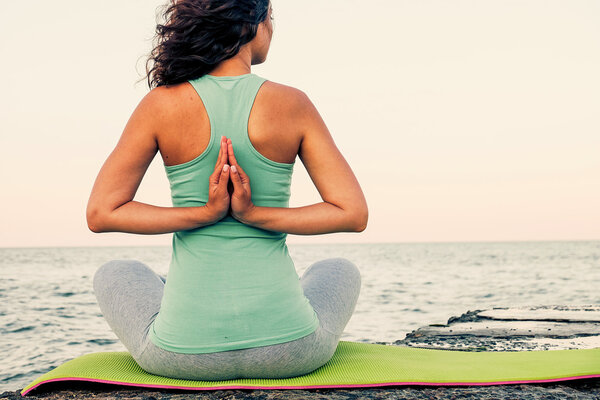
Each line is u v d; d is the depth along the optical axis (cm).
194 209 151
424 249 11100
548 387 177
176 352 160
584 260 5134
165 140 156
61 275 2944
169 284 163
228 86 155
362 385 171
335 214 158
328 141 162
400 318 986
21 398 166
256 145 154
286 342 161
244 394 163
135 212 153
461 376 181
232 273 157
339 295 185
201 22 154
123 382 168
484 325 354
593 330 323
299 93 163
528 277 2542
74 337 810
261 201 158
